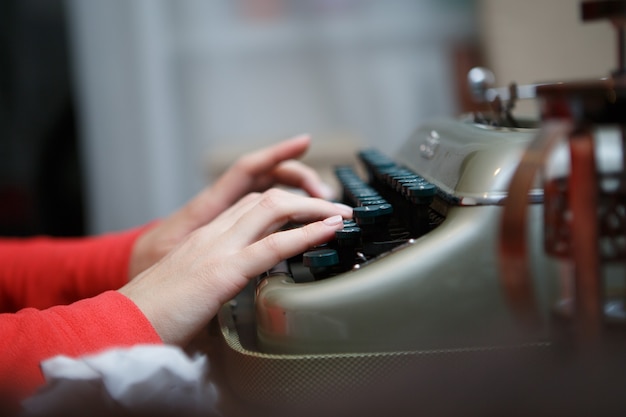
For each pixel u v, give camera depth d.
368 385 0.59
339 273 0.68
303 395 0.59
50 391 0.53
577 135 0.53
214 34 2.65
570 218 0.55
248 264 0.66
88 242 1.05
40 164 2.72
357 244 0.68
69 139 2.71
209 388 0.56
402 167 0.96
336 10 2.66
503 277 0.56
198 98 2.68
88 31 2.57
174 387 0.54
